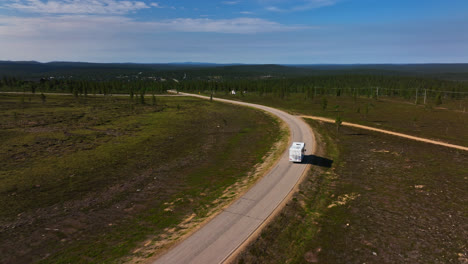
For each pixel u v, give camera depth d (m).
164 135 69.12
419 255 21.20
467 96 180.50
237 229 24.55
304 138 59.56
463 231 24.16
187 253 21.33
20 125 74.94
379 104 139.62
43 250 23.47
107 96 170.75
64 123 80.50
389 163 43.53
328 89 198.25
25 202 32.53
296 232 24.39
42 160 47.53
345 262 20.56
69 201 33.06
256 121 87.31
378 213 27.75
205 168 44.91
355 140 59.44
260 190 33.03
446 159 45.34
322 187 34.34
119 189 36.72
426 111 115.88
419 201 30.11
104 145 58.25
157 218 28.56
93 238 25.20
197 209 29.92
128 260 21.11
